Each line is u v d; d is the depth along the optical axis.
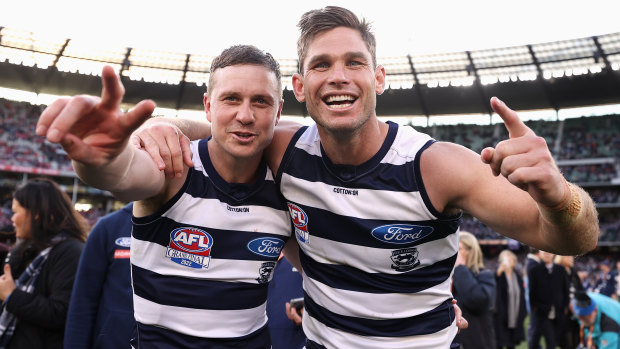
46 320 2.43
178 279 1.73
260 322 1.93
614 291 9.27
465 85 24.50
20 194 2.61
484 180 1.57
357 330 1.79
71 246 2.60
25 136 25.28
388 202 1.69
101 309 2.34
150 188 1.50
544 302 5.94
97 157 1.18
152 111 1.14
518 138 1.23
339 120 1.62
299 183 1.78
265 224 1.81
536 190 1.23
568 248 1.41
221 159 1.74
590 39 21.81
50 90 24.47
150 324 1.76
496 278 5.88
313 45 1.70
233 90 1.63
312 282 1.89
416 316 1.80
